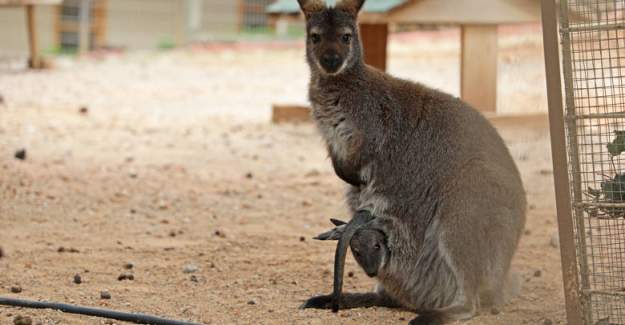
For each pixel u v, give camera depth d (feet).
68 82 86.89
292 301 29.30
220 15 125.80
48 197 43.75
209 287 30.71
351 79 29.25
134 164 52.60
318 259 34.55
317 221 40.83
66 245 35.76
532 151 51.03
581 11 26.43
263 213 42.24
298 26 123.03
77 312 27.07
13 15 116.78
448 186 27.14
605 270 26.50
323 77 29.53
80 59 104.12
